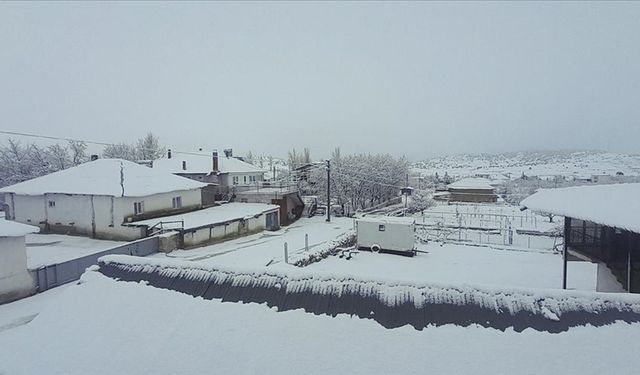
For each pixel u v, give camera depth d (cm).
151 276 570
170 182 2789
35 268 1423
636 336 382
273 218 3078
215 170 4116
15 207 2631
